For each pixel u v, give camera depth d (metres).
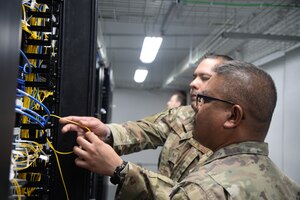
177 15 3.32
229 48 4.40
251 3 2.89
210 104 0.75
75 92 0.91
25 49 0.92
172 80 7.23
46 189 0.88
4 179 0.43
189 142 1.27
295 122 3.87
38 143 0.87
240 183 0.63
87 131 0.86
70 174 0.87
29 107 0.92
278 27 3.39
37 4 0.95
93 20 0.92
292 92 3.96
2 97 0.42
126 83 8.66
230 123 0.72
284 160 4.15
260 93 0.71
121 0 2.87
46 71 0.90
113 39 5.76
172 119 1.37
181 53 6.66
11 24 0.45
